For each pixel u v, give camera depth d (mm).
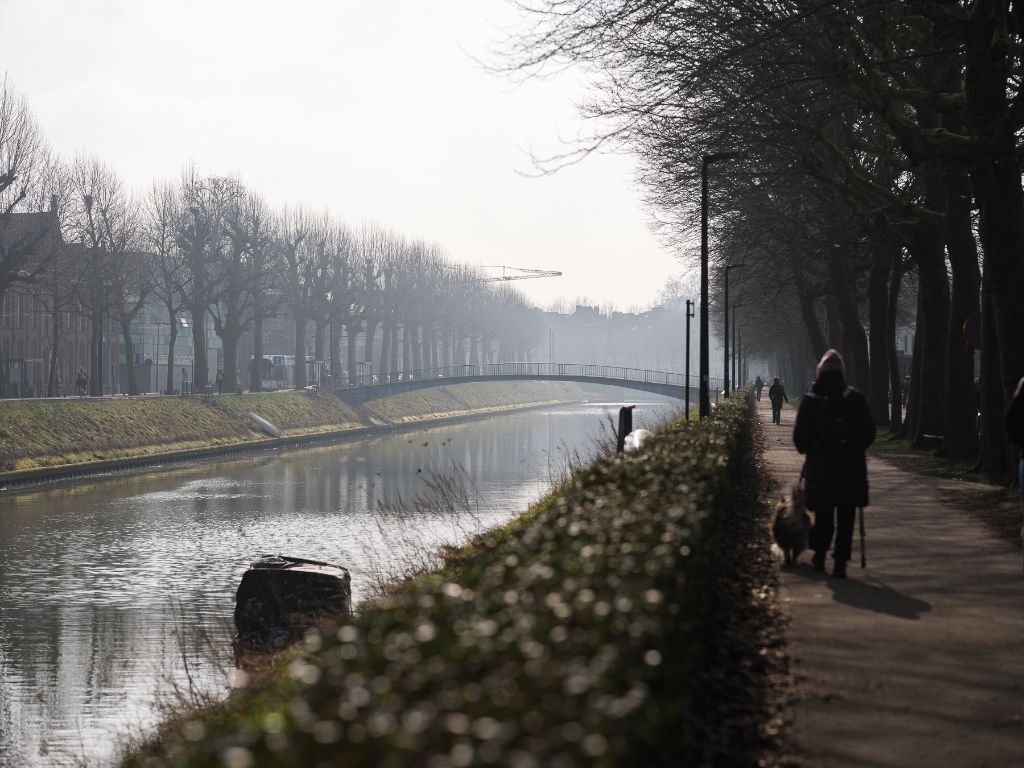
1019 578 12688
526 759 3018
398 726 3264
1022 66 20812
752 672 8664
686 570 6590
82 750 17328
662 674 4785
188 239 83562
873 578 12734
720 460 12703
